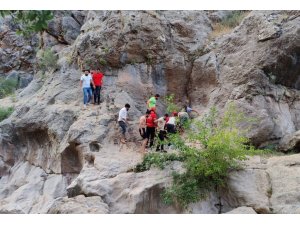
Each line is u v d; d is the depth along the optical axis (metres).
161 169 11.73
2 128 16.95
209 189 11.16
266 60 14.85
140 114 15.54
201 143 11.73
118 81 16.27
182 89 16.95
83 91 15.33
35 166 16.00
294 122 14.66
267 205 10.41
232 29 17.64
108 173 12.08
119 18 17.00
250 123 13.82
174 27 17.52
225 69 15.94
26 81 24.05
